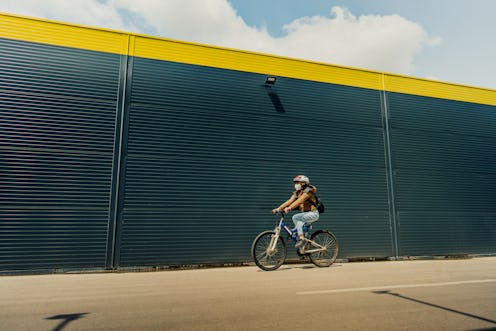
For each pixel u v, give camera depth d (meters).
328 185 6.85
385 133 7.59
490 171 8.30
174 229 5.73
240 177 6.33
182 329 2.07
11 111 5.30
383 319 2.28
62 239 5.15
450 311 2.48
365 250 6.74
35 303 2.82
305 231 5.38
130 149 5.78
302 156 6.83
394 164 7.46
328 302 2.78
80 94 5.70
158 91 6.17
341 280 3.97
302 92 7.17
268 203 6.40
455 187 7.82
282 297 2.99
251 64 6.94
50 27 5.78
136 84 6.05
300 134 6.93
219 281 3.99
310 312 2.46
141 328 2.09
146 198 5.69
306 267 5.45
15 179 5.11
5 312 2.50
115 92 5.90
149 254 5.50
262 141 6.64
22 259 4.91
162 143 5.99
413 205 7.36
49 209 5.18
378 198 7.13
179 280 4.13
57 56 5.71
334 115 7.28
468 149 8.23
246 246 6.09
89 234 5.28
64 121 5.52
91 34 5.98
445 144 8.03
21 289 3.56
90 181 5.45
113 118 5.79
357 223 6.84
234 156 6.39
